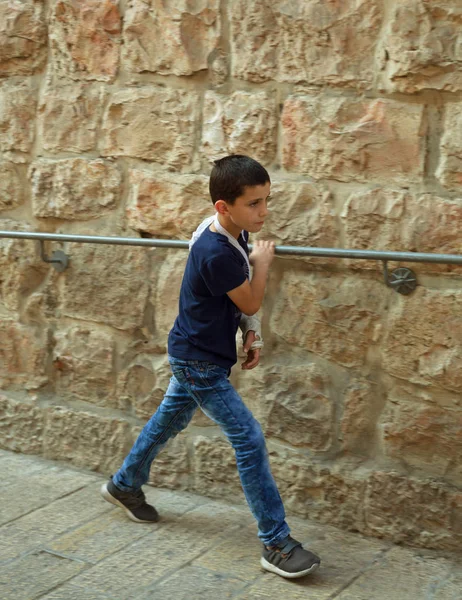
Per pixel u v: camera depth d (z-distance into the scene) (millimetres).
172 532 3199
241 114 3211
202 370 2877
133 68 3441
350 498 3180
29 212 3818
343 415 3176
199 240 2791
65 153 3666
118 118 3500
